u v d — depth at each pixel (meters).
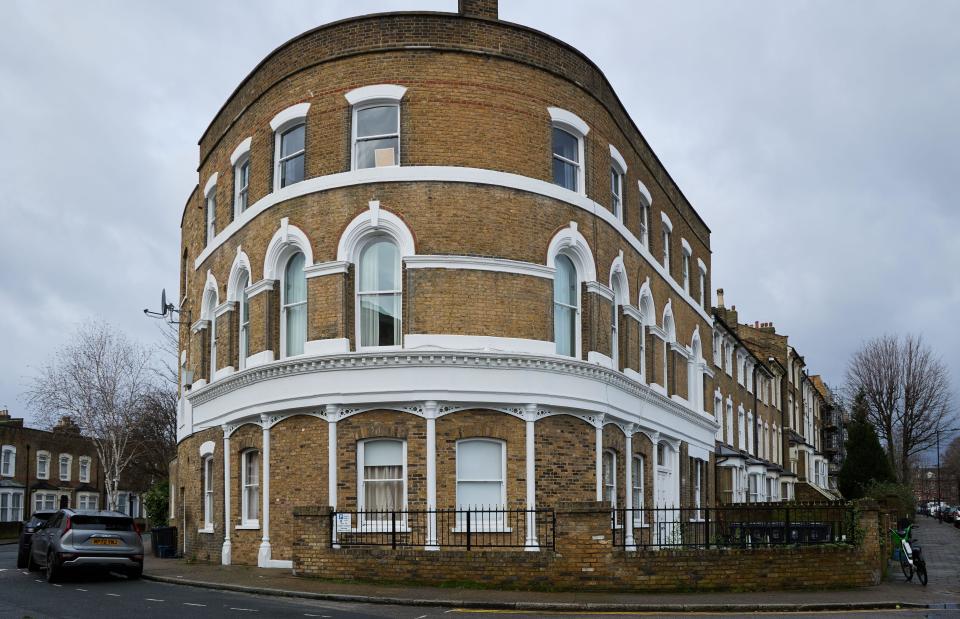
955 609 15.74
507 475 21.34
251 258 24.31
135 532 21.00
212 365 27.58
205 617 14.08
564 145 24.12
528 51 23.05
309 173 22.73
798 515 19.56
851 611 15.48
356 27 22.56
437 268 21.48
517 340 21.77
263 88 24.36
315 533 18.72
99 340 52.84
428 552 17.52
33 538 23.02
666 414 29.69
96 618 14.02
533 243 22.45
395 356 21.03
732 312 48.47
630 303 26.92
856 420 58.28
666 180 32.47
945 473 127.81
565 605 15.20
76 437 64.12
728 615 14.80
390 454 21.44
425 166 21.80
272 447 22.69
